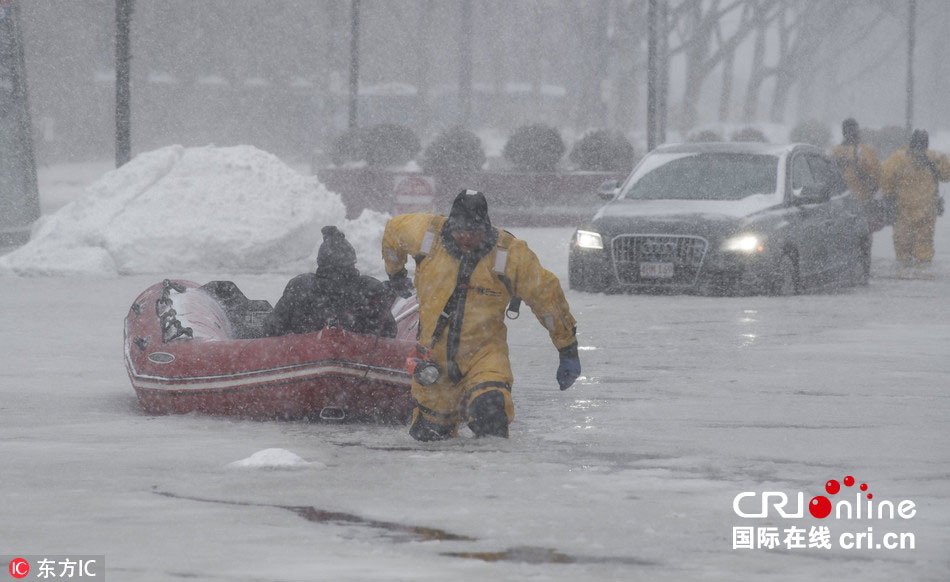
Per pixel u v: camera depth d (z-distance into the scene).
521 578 15.33
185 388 28.81
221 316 33.16
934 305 56.16
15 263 68.25
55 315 50.97
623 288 60.75
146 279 66.38
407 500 19.83
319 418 28.84
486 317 24.44
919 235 79.75
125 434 26.66
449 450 24.64
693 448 24.86
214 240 70.12
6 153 92.00
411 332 30.95
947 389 33.25
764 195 61.78
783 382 34.59
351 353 27.48
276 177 73.88
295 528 17.92
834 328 47.72
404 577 15.31
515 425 27.78
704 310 53.84
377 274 71.44
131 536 17.38
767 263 58.69
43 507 19.28
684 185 63.56
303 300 28.39
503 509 19.20
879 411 29.75
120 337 44.81
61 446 25.06
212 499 19.89
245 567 15.74
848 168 77.75
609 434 26.55
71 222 71.25
